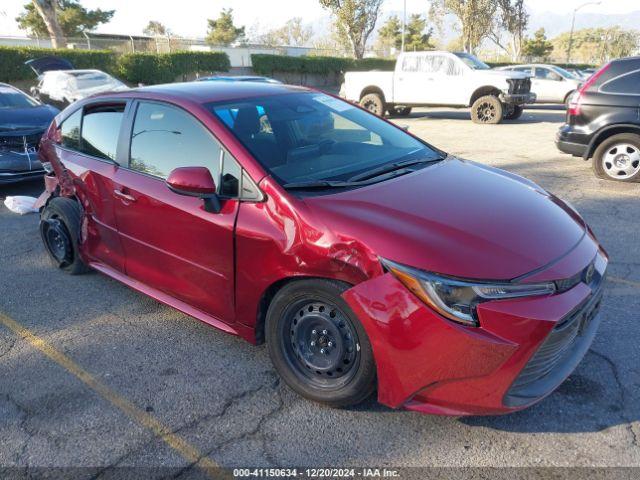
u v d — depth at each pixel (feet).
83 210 14.49
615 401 9.91
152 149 12.26
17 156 24.77
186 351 12.03
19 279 16.12
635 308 13.24
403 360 8.43
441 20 165.78
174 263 11.81
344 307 8.98
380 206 9.55
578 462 8.54
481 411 8.38
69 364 11.67
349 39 141.49
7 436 9.51
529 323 8.07
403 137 13.52
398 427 9.42
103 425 9.72
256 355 11.79
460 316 8.10
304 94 13.50
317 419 9.70
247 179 10.34
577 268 8.95
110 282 15.79
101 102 14.15
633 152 24.91
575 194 23.54
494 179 11.64
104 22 146.30
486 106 50.72
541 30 236.02
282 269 9.59
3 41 121.49
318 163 11.18
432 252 8.46
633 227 19.17
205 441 9.27
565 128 26.43
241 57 130.62
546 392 8.79
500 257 8.54
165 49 107.24
